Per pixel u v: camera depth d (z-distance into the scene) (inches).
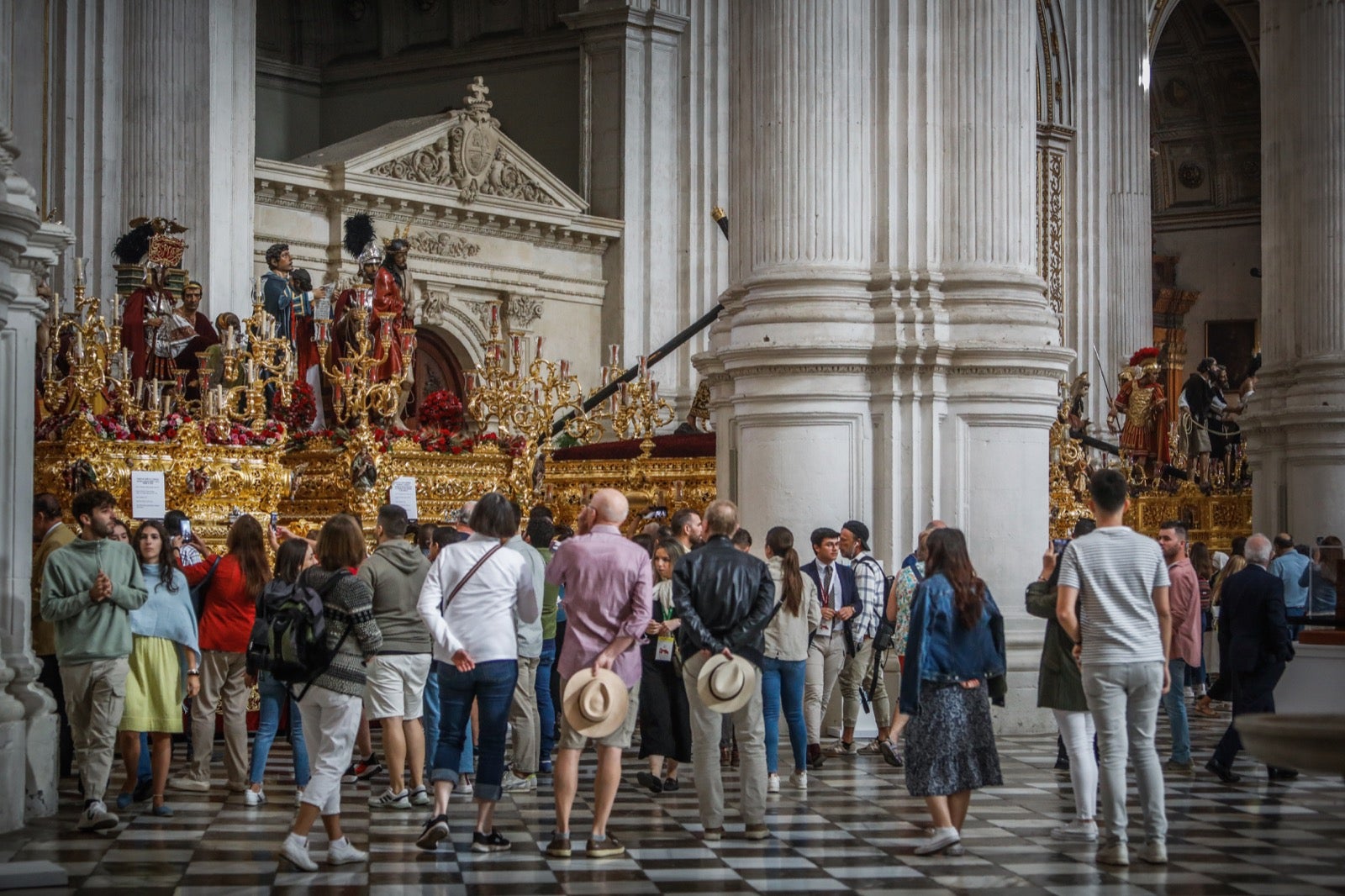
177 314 677.3
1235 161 1711.4
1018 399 534.6
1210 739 565.9
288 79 1365.7
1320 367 735.1
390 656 393.4
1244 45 1651.1
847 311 528.4
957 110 541.6
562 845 338.6
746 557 360.2
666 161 1243.8
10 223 355.3
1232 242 1716.3
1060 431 780.6
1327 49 737.0
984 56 541.0
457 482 627.8
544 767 461.1
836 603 468.4
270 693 401.7
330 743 326.6
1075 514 761.0
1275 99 776.3
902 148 540.1
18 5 527.5
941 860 336.5
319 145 1385.3
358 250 660.7
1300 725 204.2
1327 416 730.2
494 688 347.3
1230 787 449.1
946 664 339.9
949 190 541.0
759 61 541.3
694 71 1245.1
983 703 342.3
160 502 525.0
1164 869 330.0
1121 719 334.6
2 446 378.0
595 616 341.1
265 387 633.0
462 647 343.9
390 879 315.6
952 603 340.5
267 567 412.8
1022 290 542.0
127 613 367.2
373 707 395.5
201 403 566.3
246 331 633.6
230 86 908.0
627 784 445.1
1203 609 743.7
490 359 683.4
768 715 421.4
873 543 528.1
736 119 566.6
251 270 934.4
